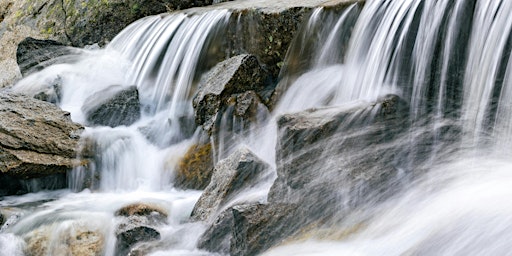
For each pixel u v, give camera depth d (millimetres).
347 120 5496
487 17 5582
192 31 9141
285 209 5090
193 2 11383
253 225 4934
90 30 11281
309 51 7617
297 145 5309
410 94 6094
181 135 7836
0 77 11469
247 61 7637
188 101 8539
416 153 5418
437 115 5766
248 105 7246
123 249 5520
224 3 10531
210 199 5832
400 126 5648
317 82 7320
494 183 4594
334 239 4754
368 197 4996
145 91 9211
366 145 5418
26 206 6555
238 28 8461
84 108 8508
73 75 9492
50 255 5719
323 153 5297
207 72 8469
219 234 5199
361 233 4703
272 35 8031
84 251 5676
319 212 5059
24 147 7027
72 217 6035
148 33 9977
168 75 9117
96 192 7227
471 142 5348
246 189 5730
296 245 4812
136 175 7543
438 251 4043
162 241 5480
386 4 6691
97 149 7477
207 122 7395
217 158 7094
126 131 7938
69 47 10641
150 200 6535
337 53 7250
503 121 5215
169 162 7418
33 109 7582
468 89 5668
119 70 9797
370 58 6664
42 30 11797
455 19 5848
